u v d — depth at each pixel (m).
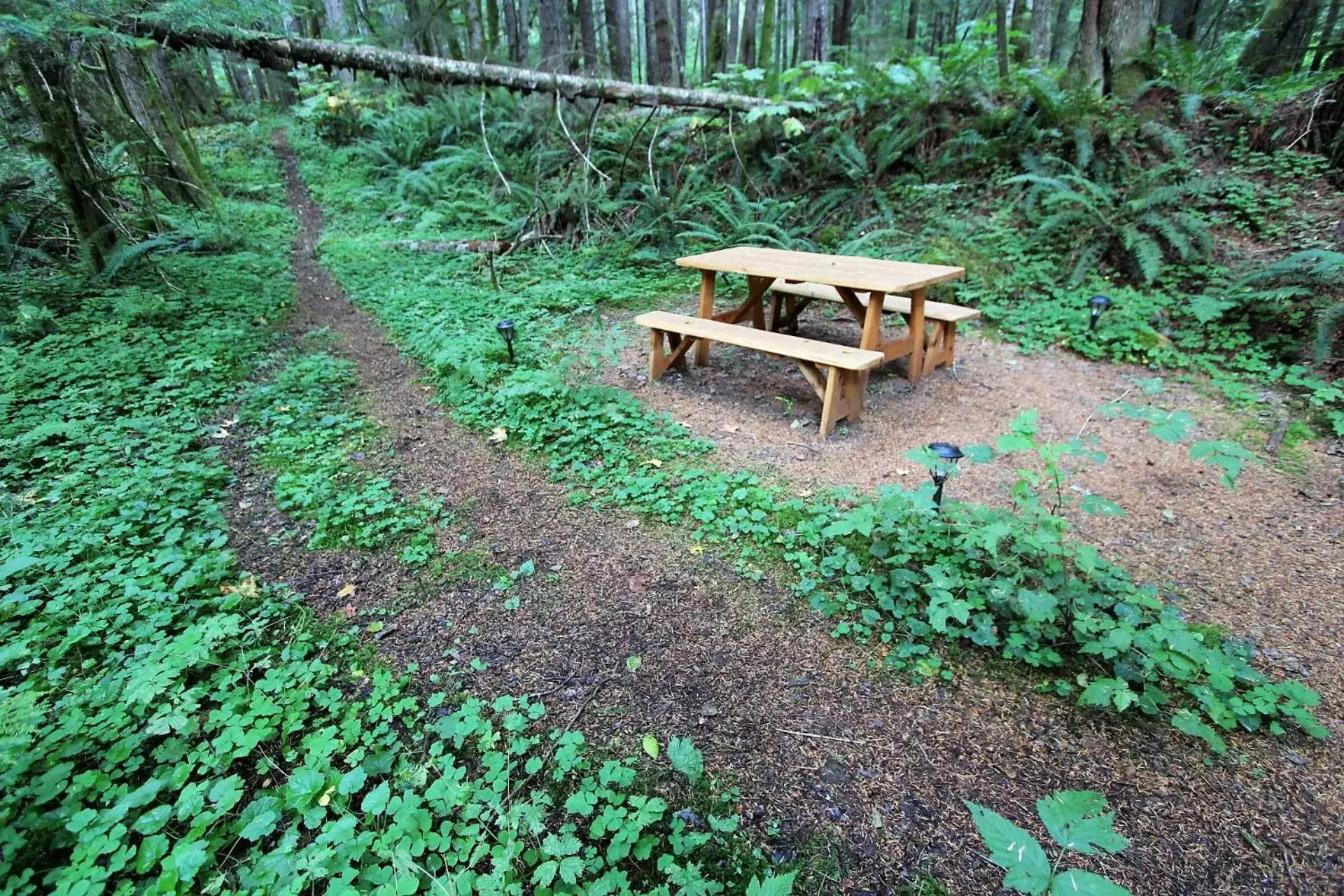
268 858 1.91
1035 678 2.59
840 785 2.20
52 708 2.36
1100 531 3.48
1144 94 7.86
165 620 2.79
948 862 1.97
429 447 4.50
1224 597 3.00
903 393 5.20
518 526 3.62
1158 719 2.41
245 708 2.45
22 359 5.33
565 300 7.34
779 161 9.35
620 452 4.30
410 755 2.30
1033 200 7.27
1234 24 12.67
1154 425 2.74
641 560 3.32
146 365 5.43
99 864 1.93
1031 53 14.38
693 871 1.89
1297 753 2.28
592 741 2.37
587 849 1.97
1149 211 6.45
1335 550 3.29
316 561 3.33
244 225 10.01
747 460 4.21
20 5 5.51
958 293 6.64
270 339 6.41
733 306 7.21
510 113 12.60
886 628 2.81
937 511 3.10
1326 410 4.54
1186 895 1.86
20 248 7.64
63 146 6.88
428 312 7.09
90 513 3.50
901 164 8.74
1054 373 5.49
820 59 14.95
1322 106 6.84
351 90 15.47
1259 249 6.12
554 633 2.87
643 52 25.47
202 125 16.25
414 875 1.86
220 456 4.34
